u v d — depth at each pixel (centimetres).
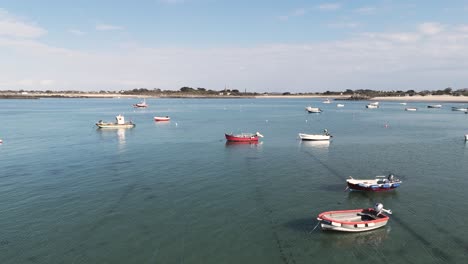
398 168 5019
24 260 2456
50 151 6306
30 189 3959
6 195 3750
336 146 6944
